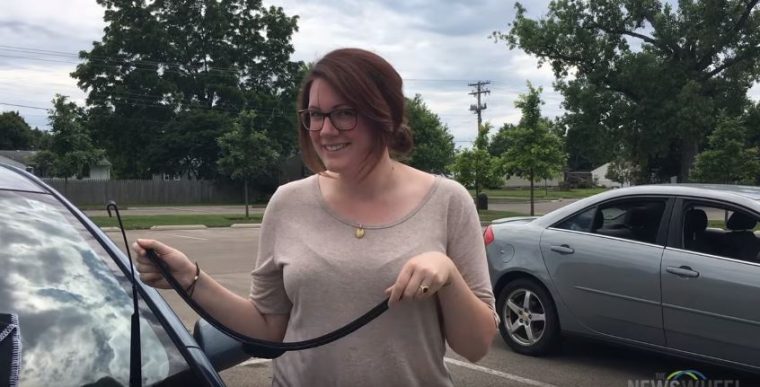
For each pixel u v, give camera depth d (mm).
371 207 1760
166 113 48469
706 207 4969
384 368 1672
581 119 33344
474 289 1740
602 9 33188
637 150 34125
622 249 5227
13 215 2170
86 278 2049
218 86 48125
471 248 1766
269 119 49312
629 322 5141
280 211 1847
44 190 2406
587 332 5469
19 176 2451
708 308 4664
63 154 32531
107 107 47656
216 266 11820
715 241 4965
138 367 1737
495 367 5520
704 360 4742
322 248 1721
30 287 1950
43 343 1805
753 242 4836
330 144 1720
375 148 1729
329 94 1692
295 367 1767
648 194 5305
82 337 1854
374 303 1676
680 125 30719
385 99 1712
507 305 6043
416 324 1689
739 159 26188
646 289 5008
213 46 49656
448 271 1501
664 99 31938
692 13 32188
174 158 46844
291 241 1786
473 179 31750
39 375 1728
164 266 1813
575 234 5637
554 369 5465
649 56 31641
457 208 1776
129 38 47188
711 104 30656
